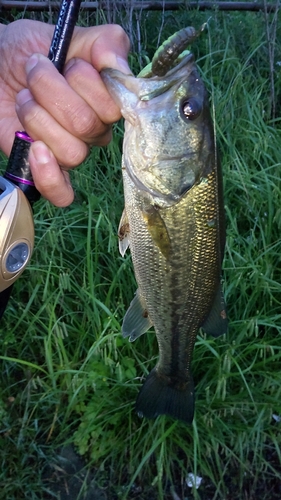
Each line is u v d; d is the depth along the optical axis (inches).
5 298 11.2
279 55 31.0
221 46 30.3
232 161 24.1
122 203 24.1
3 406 21.3
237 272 22.0
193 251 12.9
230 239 21.9
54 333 22.1
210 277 13.6
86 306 21.5
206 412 20.9
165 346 14.9
